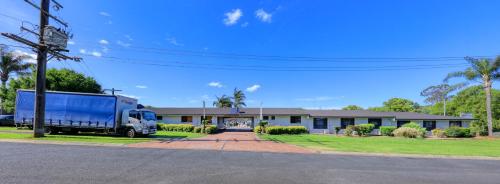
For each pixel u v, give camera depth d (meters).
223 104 73.75
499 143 24.92
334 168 10.59
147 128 23.75
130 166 9.70
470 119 39.28
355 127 33.12
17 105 23.88
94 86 41.00
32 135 20.00
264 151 15.60
